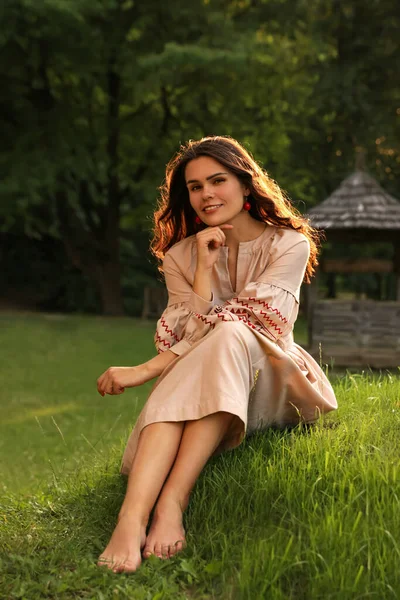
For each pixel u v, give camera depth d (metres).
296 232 3.29
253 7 20.83
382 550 2.30
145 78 16.97
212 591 2.31
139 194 22.61
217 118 19.62
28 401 9.84
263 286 3.10
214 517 2.71
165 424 2.68
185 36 17.88
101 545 2.68
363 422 3.34
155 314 19.91
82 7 16.17
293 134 22.06
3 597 2.33
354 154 21.39
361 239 11.77
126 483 3.23
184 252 3.34
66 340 15.47
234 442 2.91
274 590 2.17
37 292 24.75
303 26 21.28
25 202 18.44
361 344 10.68
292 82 20.97
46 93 18.84
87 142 18.86
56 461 6.27
